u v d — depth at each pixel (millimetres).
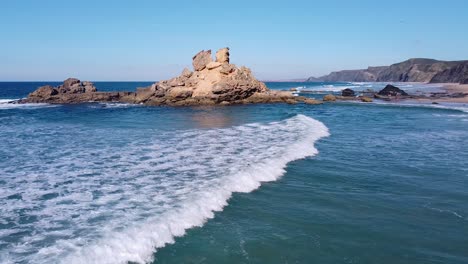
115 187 11820
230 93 56031
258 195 11578
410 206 10797
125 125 29703
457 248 8234
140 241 7902
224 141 20906
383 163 16047
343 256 7762
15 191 11445
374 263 7508
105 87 153125
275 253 7809
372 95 78875
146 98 58438
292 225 9297
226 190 11633
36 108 51125
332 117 37500
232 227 9070
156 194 11016
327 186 12656
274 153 17156
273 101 59656
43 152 17891
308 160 16438
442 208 10648
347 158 16969
